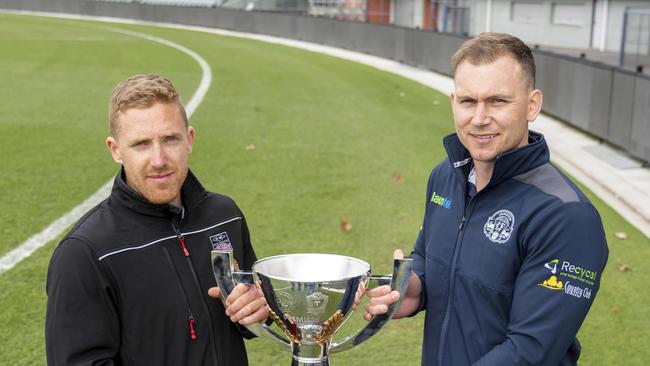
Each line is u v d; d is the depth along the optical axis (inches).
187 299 88.8
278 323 85.8
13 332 164.2
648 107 341.4
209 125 422.3
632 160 363.3
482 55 83.7
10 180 284.8
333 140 393.1
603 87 402.0
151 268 87.5
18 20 1470.2
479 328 87.7
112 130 87.8
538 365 81.8
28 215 243.6
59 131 384.8
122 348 87.1
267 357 162.1
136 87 86.0
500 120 84.0
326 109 502.6
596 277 82.5
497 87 83.1
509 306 86.3
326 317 83.7
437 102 556.1
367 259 216.8
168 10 1526.8
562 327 81.4
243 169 319.6
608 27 977.5
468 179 92.2
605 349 169.9
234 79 649.6
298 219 251.9
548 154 87.1
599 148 394.0
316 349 86.8
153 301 87.2
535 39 1104.8
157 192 86.7
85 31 1220.5
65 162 316.8
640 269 220.8
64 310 82.7
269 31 1248.8
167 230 89.7
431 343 93.6
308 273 90.8
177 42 1050.1
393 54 872.3
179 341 88.4
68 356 81.7
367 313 87.1
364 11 1424.7
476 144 85.8
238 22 1337.4
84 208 253.6
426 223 99.3
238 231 96.3
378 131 426.9
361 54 949.2
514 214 85.3
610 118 391.5
